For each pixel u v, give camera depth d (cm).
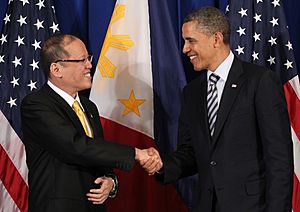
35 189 370
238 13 487
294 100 477
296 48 509
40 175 369
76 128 373
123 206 495
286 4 509
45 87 384
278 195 337
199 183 379
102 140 370
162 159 407
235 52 482
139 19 488
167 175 404
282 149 342
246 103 357
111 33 484
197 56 376
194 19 372
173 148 486
